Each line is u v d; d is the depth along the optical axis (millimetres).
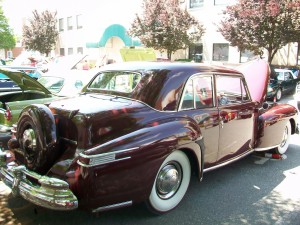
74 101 3932
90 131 3252
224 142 4629
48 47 31344
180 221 3732
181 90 3998
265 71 5688
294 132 6383
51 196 3057
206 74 4367
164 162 3660
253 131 5312
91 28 27125
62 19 31297
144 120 3588
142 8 19672
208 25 19578
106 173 3150
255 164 5664
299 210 4043
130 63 4609
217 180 4922
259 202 4234
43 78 8383
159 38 18078
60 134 3475
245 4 14859
